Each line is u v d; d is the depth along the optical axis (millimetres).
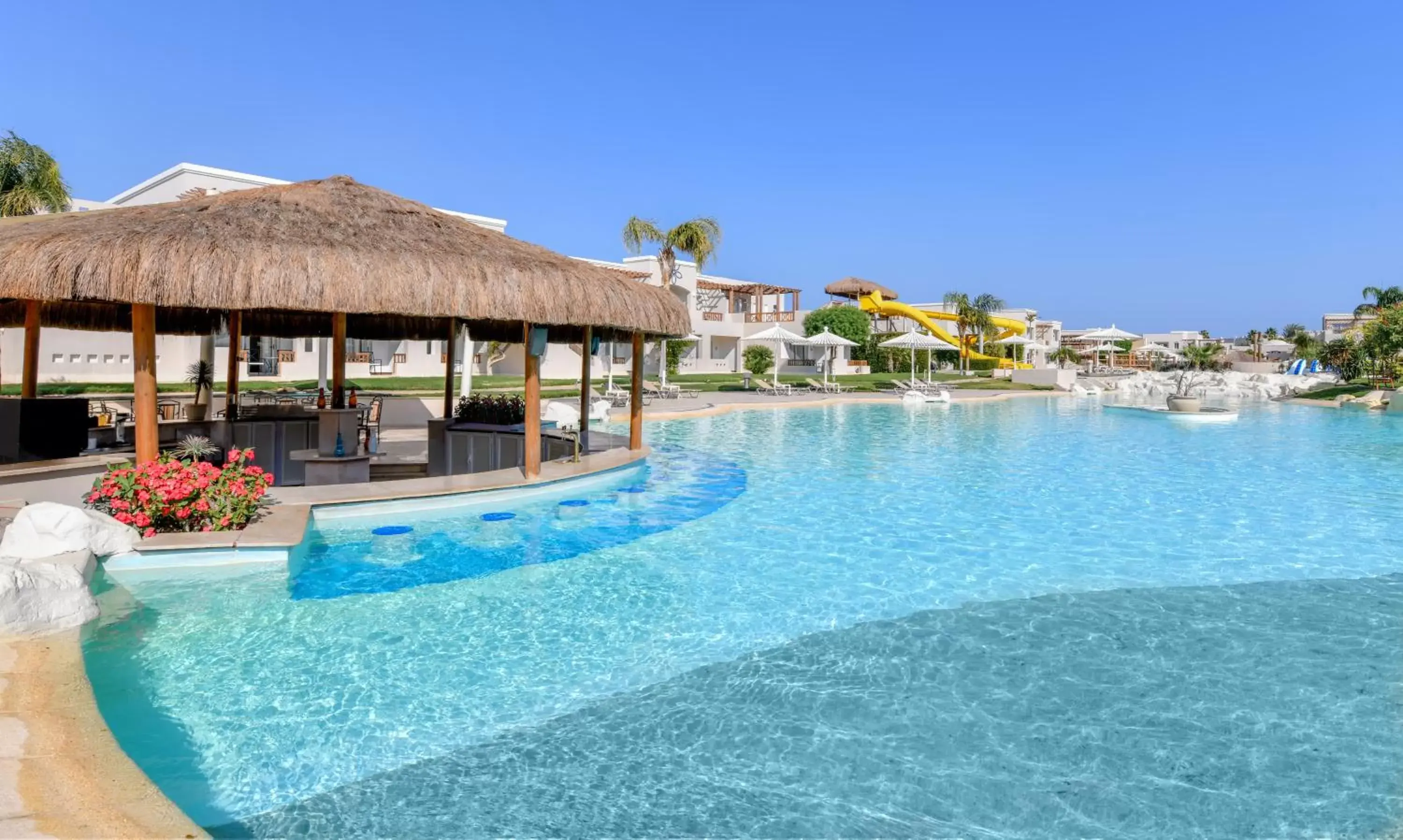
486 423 13070
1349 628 5832
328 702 4535
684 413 24172
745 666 5125
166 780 3705
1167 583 6977
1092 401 36469
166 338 26750
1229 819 3443
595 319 10203
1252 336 78375
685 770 3855
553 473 11047
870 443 18297
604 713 4453
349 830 3355
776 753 4020
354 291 8484
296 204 9680
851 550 8055
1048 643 5520
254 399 19531
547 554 7797
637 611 6164
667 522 9281
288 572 7023
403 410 19703
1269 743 4121
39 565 5547
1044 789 3689
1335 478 13141
